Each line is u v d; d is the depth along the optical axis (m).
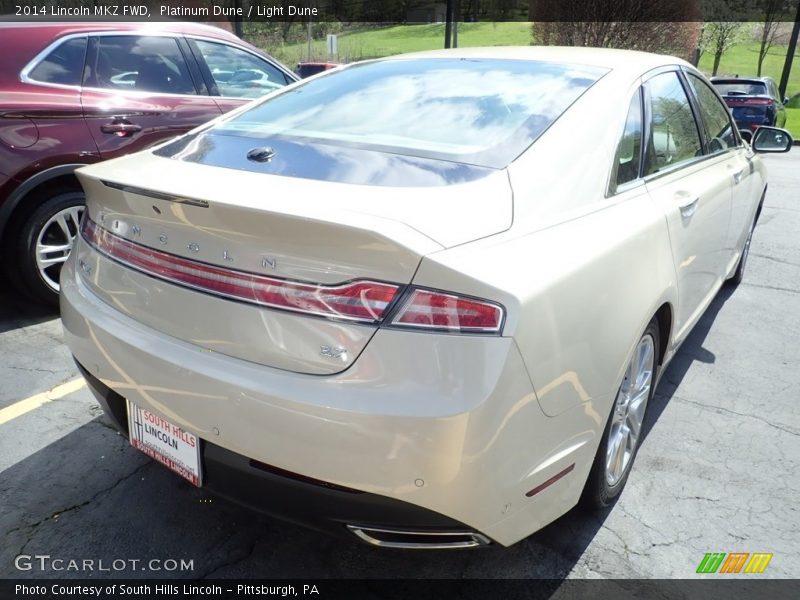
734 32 26.38
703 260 2.95
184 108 4.39
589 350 1.81
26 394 3.02
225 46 4.84
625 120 2.34
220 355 1.68
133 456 2.60
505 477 1.61
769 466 2.68
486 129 2.12
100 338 1.92
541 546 2.20
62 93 3.81
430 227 1.57
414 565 2.11
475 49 2.88
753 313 4.43
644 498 2.46
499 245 1.64
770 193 8.69
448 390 1.47
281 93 2.79
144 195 1.76
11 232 3.71
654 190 2.44
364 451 1.51
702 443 2.84
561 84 2.36
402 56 2.92
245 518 2.29
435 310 1.48
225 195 1.65
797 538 2.28
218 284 1.66
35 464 2.53
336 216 1.50
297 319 1.56
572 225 1.89
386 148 2.05
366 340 1.50
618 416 2.28
